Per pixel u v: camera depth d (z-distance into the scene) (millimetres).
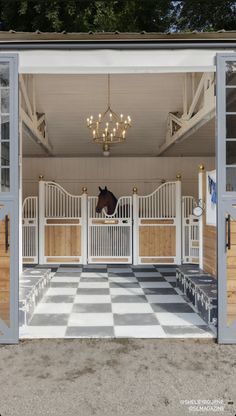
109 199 7680
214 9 10508
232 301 3412
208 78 5781
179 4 10766
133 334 3557
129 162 10750
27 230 7688
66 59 3496
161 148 9977
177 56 3520
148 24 10336
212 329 3678
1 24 9461
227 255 3434
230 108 3510
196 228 7613
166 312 4270
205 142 9609
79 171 10703
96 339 3451
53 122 8930
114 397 2502
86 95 7898
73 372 2844
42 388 2619
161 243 7695
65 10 8711
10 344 3354
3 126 3428
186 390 2588
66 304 4625
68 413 2328
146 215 7738
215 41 3463
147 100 8141
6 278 3416
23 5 8625
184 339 3461
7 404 2426
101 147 10305
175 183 7715
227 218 3408
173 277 6395
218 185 3414
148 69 3574
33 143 9172
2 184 3434
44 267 7371
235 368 2908
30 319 3992
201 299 4113
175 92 7836
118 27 8953
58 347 3287
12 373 2836
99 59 3510
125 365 2953
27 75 7070
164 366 2939
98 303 4676
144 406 2398
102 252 7730
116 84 7508
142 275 6578
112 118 8523
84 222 7691
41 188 7695
